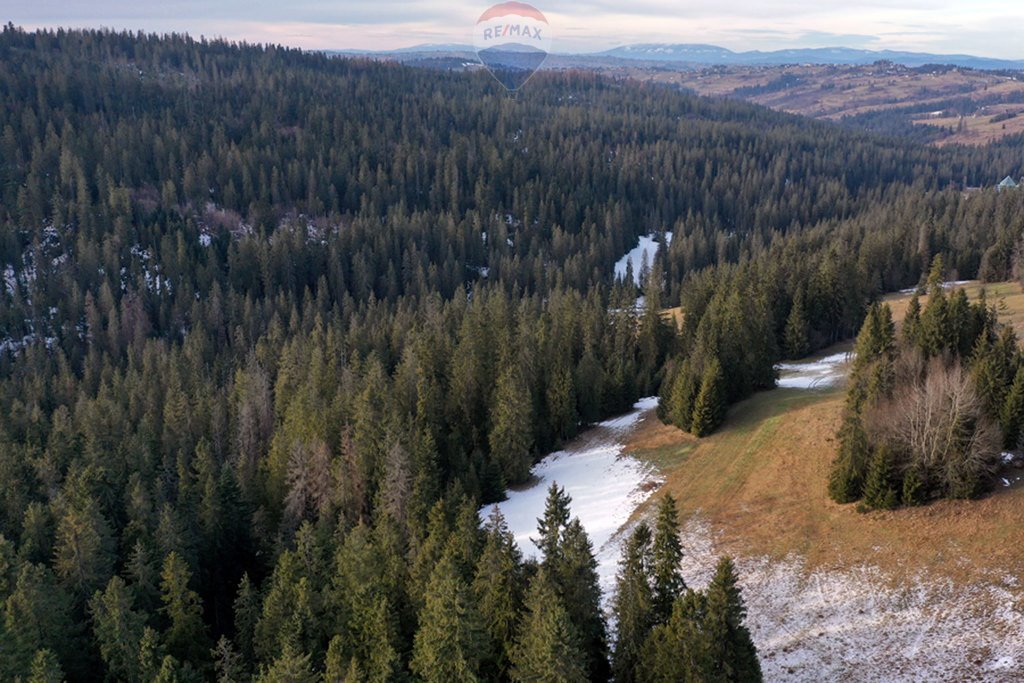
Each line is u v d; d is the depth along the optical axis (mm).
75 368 123438
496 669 36188
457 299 121938
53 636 42438
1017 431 47875
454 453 65875
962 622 37281
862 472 48188
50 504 55719
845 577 42406
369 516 57750
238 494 58844
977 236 126125
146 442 66875
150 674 38750
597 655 36125
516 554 37562
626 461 64375
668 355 84312
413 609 40562
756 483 54719
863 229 139250
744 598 42688
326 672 36219
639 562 34719
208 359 116500
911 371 55062
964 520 43750
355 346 99438
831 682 35500
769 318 83062
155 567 49438
